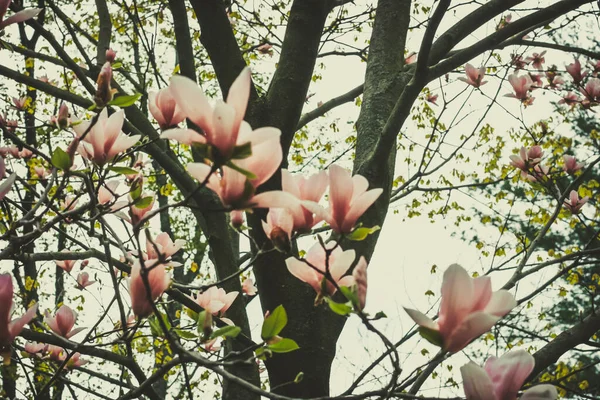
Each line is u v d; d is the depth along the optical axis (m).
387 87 4.18
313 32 3.63
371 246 3.46
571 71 5.10
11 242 2.03
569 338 3.68
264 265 3.29
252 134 1.31
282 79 3.56
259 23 7.13
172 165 3.85
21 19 1.90
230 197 1.39
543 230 4.24
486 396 1.35
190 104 1.29
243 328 3.60
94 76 4.50
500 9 3.73
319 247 1.73
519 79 5.43
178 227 10.88
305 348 3.24
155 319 2.04
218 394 6.88
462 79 5.34
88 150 2.05
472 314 1.33
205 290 2.46
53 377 2.18
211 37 3.60
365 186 1.62
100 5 5.17
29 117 7.32
